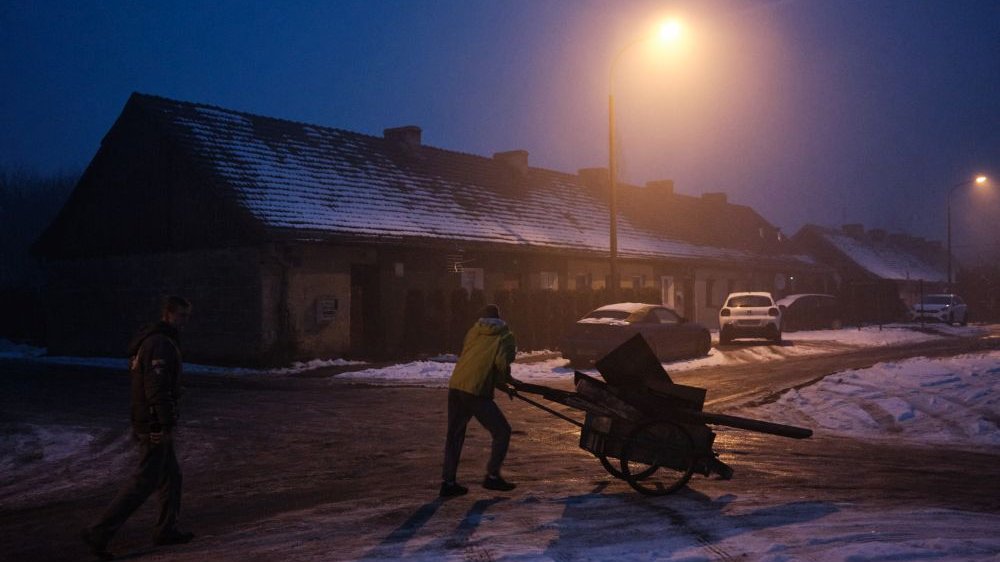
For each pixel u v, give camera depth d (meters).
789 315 38.41
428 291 25.61
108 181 26.69
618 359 7.45
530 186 35.44
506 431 7.32
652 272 36.47
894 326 44.91
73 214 28.20
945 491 7.58
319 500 7.34
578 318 27.67
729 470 7.45
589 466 8.71
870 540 5.62
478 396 7.27
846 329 41.28
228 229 22.31
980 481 8.09
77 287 28.14
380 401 14.55
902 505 6.91
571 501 7.02
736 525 6.11
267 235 21.09
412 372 19.73
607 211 38.06
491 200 31.44
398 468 8.79
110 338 26.78
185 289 23.88
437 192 29.31
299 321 22.11
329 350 22.78
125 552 5.88
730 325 28.83
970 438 10.90
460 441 7.33
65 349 28.59
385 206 26.02
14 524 6.92
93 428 12.00
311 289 22.41
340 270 23.14
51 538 6.42
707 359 22.75
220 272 22.78
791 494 7.34
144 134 25.33
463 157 33.94
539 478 8.09
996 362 18.08
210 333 22.98
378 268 24.20
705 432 7.39
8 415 13.22
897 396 14.24
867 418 12.28
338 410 13.40
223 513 6.98
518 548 5.48
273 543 5.81
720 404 13.76
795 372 18.89
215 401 14.55
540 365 21.27
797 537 5.70
